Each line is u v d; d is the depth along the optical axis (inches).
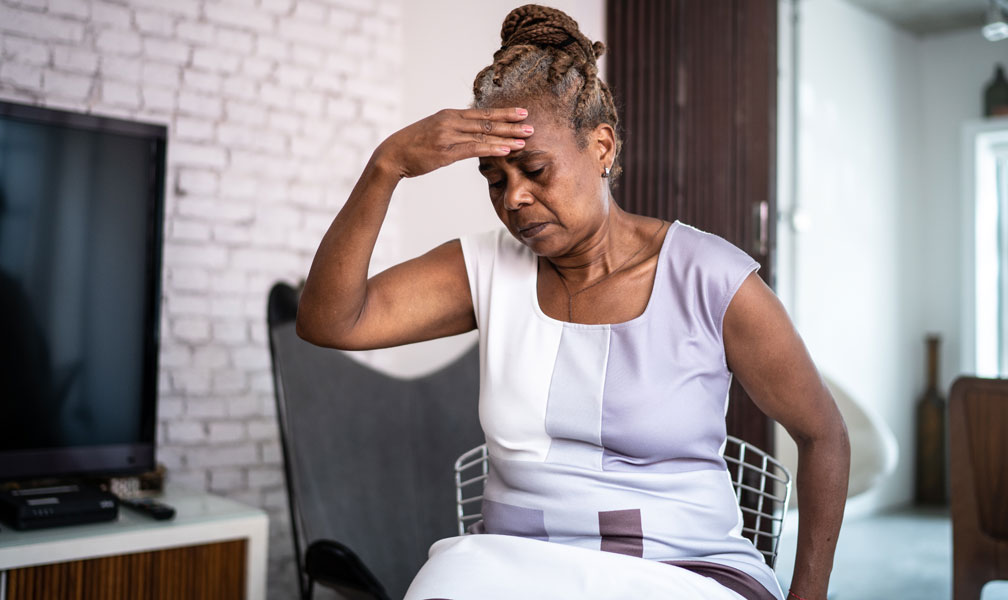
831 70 188.5
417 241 127.7
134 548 76.8
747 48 93.6
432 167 41.1
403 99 134.3
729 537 42.8
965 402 76.7
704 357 42.1
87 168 89.5
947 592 135.3
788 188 175.3
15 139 85.6
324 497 81.5
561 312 44.4
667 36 98.0
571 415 41.9
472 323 49.3
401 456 87.7
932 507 201.8
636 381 41.3
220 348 117.4
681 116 96.7
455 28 124.0
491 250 47.1
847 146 192.4
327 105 128.0
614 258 44.1
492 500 44.0
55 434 87.4
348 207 43.1
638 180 98.2
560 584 38.3
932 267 213.5
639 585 38.0
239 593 83.4
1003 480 74.6
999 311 209.2
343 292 43.9
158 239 93.5
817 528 43.5
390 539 84.2
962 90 210.2
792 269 176.6
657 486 41.3
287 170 124.0
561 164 40.2
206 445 115.9
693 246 43.0
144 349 92.7
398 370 126.6
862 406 158.7
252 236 120.7
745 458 88.7
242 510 85.7
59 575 73.7
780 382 42.4
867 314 196.4
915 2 194.2
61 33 107.2
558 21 42.9
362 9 131.6
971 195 206.8
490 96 41.8
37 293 86.7
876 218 199.8
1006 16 174.9
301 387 83.1
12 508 76.0
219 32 118.8
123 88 111.3
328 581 72.1
